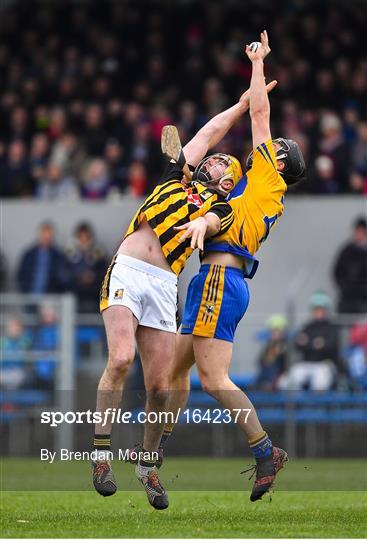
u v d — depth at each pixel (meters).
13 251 43.53
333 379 36.53
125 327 17.23
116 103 49.69
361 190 44.59
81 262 41.34
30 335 36.47
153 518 17.31
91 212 43.38
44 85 52.84
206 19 56.34
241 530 15.54
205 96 51.38
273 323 37.00
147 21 56.84
